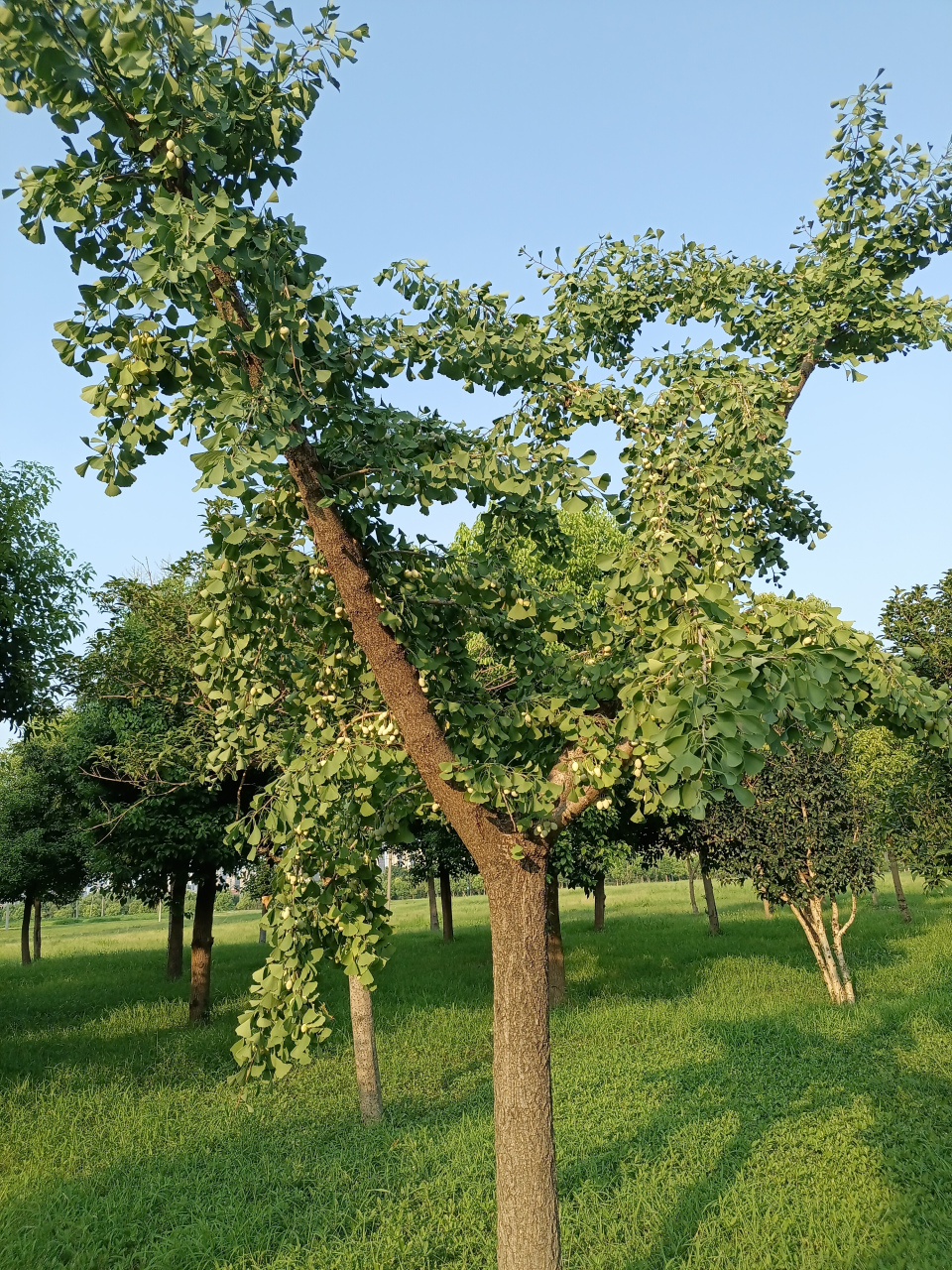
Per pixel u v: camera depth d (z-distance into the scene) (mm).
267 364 2680
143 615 9812
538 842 3369
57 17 2268
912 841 8156
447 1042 10516
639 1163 6016
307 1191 5949
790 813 11945
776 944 17344
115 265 2867
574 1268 4648
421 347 3461
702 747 2191
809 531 4914
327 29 2812
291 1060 3232
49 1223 5477
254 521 3137
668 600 3070
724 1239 4871
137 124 2670
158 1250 5102
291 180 3012
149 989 16062
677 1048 9281
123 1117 7793
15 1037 11750
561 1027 10758
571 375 3912
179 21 2422
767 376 4758
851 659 2549
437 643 3656
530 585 3721
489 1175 5949
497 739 3516
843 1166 5742
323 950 3348
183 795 11016
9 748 20484
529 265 4941
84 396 2865
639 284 4992
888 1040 9016
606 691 3451
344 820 3605
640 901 35281
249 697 3963
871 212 4801
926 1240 4672
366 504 3150
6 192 2621
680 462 3637
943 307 4641
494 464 3045
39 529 10469
